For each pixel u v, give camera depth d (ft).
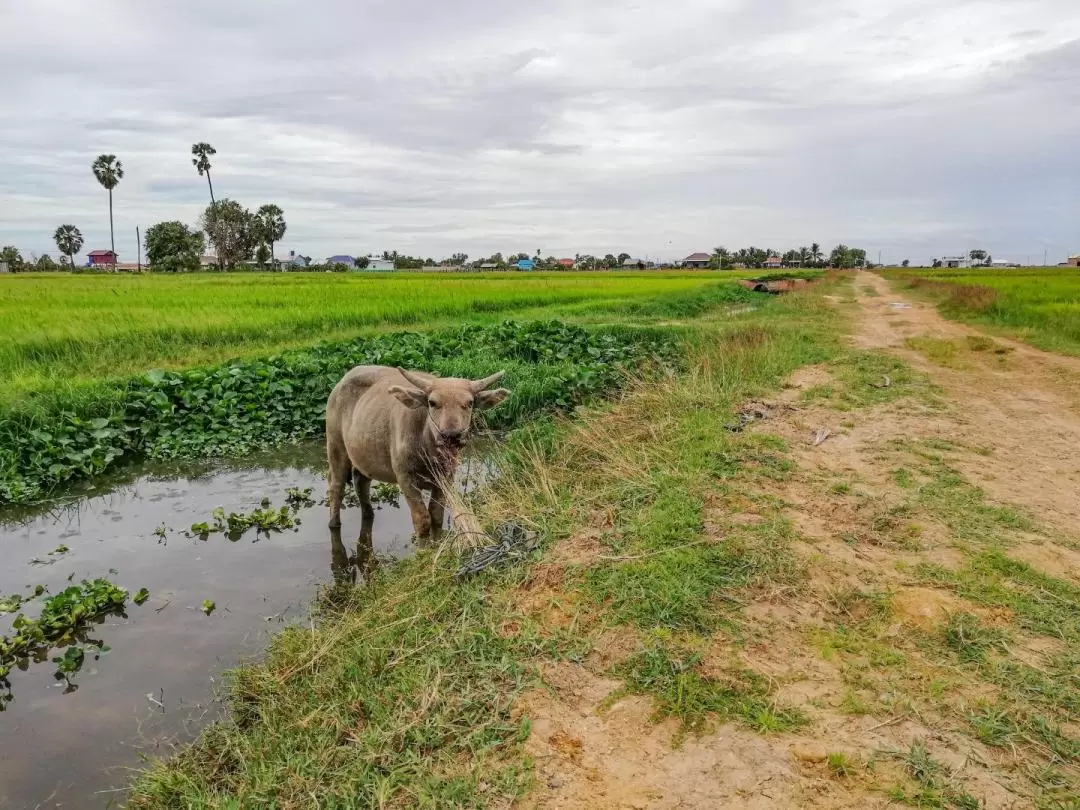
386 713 11.53
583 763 10.14
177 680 14.70
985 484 20.42
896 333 57.98
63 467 26.76
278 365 38.47
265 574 19.43
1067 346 49.08
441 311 69.51
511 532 17.26
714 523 16.94
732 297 110.32
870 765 9.71
